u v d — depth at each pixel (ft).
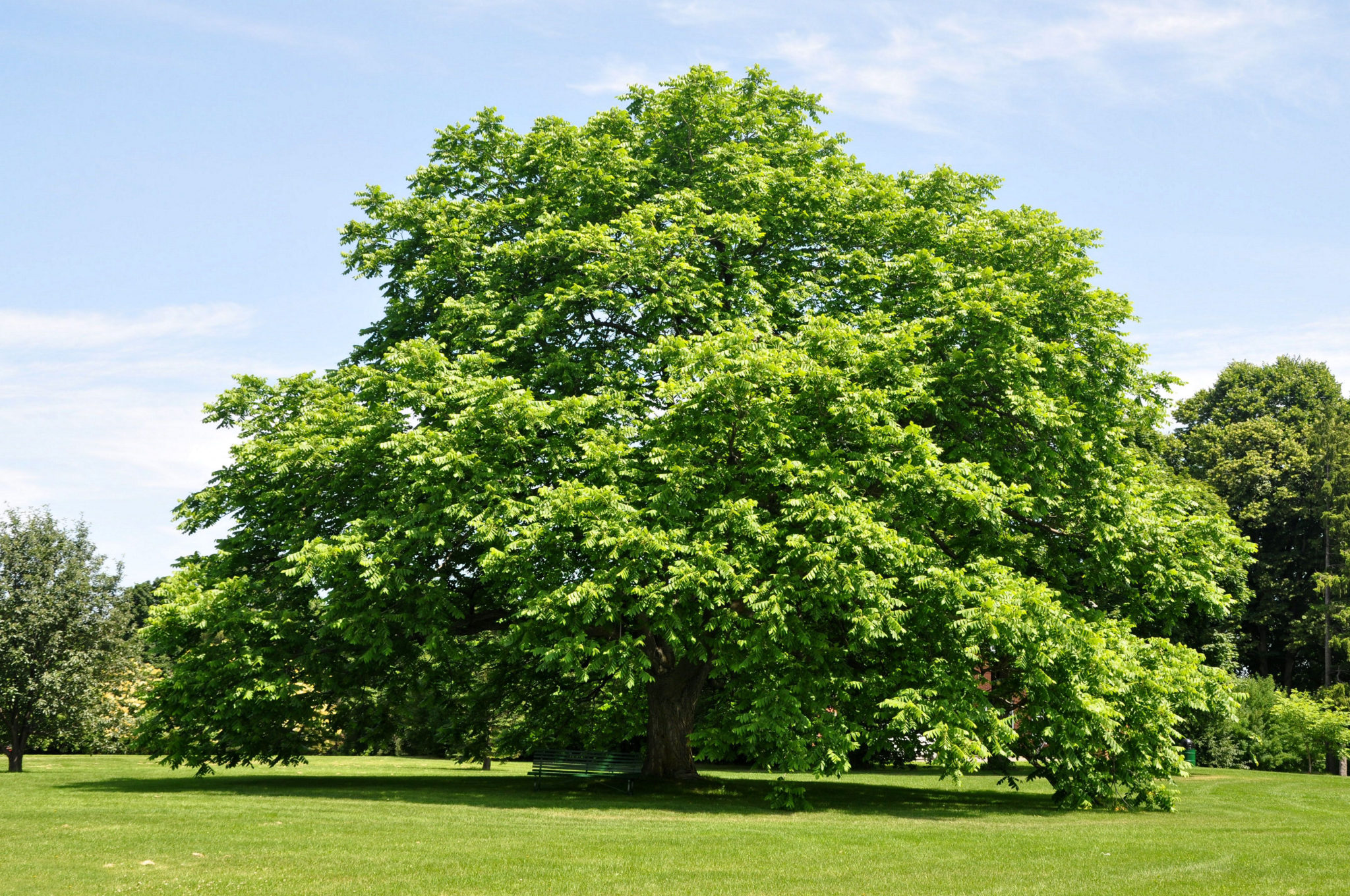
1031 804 66.80
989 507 59.88
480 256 76.89
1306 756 130.00
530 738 91.71
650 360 68.64
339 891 29.43
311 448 66.44
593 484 61.31
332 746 154.61
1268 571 183.52
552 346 74.84
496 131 85.71
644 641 62.18
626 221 69.62
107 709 106.83
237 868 32.83
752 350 61.62
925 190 86.07
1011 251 76.18
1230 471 188.24
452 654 64.80
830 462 60.13
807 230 79.00
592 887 30.81
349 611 63.72
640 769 70.69
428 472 60.64
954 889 31.48
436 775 90.02
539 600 56.54
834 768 58.75
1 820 44.70
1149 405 77.66
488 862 34.63
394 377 69.82
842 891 30.99
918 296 71.10
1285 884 32.55
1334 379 206.08
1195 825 52.90
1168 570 69.87
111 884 29.99
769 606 56.08
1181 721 64.80
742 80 90.58
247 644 67.41
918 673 60.75
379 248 83.05
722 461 62.18
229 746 70.95
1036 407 65.62
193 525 75.92
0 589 99.81
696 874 33.50
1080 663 61.82
